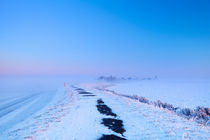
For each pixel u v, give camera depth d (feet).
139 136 20.29
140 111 35.70
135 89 139.44
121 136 20.21
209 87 161.38
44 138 19.76
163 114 33.22
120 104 44.93
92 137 19.70
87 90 101.09
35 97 71.51
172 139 19.38
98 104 44.52
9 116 36.04
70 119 28.84
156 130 22.66
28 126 27.27
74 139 19.15
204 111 37.68
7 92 96.89
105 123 25.86
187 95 90.79
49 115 35.12
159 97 81.25
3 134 23.29
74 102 50.21
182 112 41.04
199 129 23.70
